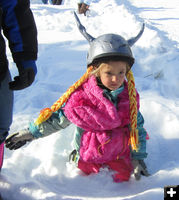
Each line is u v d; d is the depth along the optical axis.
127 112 2.04
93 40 1.99
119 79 1.89
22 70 1.72
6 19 1.70
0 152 1.97
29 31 1.72
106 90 1.98
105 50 1.83
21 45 1.71
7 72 1.79
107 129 2.06
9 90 1.81
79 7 7.33
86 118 1.99
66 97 2.02
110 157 2.13
